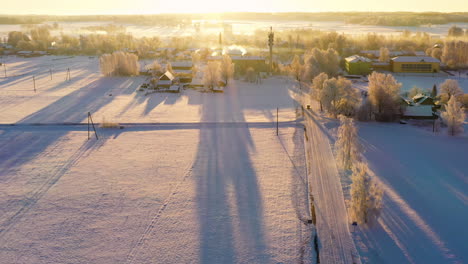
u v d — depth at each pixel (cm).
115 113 9788
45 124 8825
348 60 15700
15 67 18062
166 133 8206
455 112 7675
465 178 5759
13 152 7131
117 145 7488
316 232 4569
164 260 4128
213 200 5319
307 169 6272
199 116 9494
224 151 7119
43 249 4325
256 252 4231
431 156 6638
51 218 4925
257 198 5366
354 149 6166
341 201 5247
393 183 5650
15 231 4656
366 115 8862
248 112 9869
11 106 10481
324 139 7700
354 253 4181
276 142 7575
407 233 4481
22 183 5866
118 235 4562
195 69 16338
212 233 4581
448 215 4800
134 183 5844
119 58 15725
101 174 6166
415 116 8894
